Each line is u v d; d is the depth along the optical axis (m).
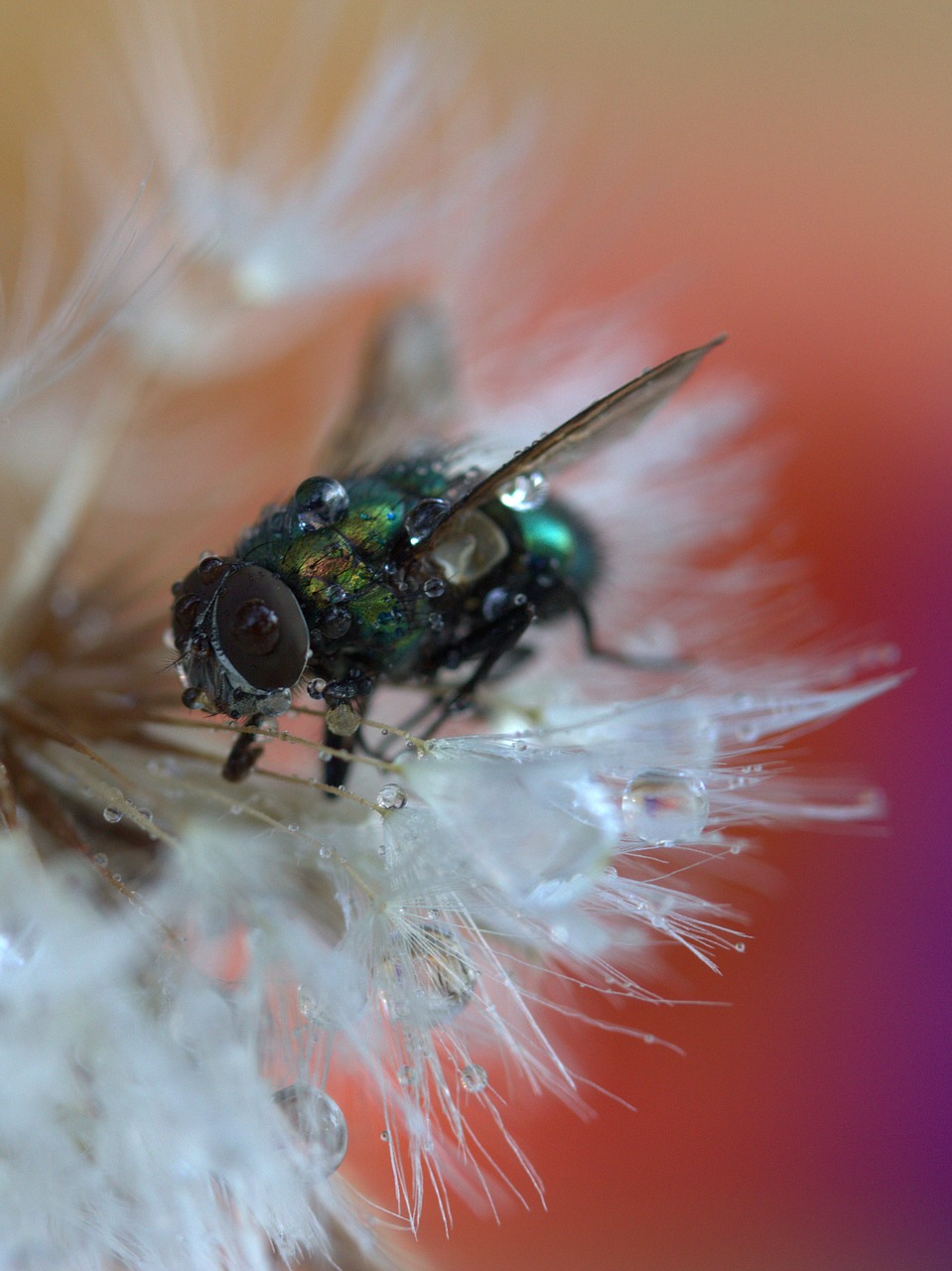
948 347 0.11
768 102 0.12
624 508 0.08
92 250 0.08
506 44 0.12
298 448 0.09
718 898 0.09
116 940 0.07
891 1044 0.09
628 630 0.08
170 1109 0.06
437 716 0.07
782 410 0.11
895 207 0.12
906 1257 0.08
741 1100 0.09
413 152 0.08
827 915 0.09
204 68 0.08
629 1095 0.09
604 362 0.08
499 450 0.07
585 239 0.09
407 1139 0.07
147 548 0.08
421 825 0.07
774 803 0.07
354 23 0.11
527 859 0.07
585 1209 0.08
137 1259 0.07
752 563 0.09
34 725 0.07
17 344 0.07
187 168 0.08
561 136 0.10
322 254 0.08
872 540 0.10
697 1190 0.08
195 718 0.07
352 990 0.07
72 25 0.11
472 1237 0.08
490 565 0.07
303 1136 0.07
